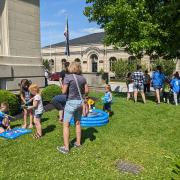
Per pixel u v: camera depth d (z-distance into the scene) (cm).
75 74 712
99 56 6156
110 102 1173
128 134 897
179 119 1129
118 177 586
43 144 770
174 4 1549
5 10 1471
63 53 6906
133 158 686
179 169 552
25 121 946
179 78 1505
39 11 1688
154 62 4597
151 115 1192
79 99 710
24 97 958
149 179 579
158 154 718
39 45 1694
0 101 1077
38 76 1673
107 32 1745
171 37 1620
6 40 1482
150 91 2280
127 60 5316
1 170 606
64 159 670
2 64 1434
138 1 1595
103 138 836
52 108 1277
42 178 573
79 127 749
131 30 1605
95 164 646
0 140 803
